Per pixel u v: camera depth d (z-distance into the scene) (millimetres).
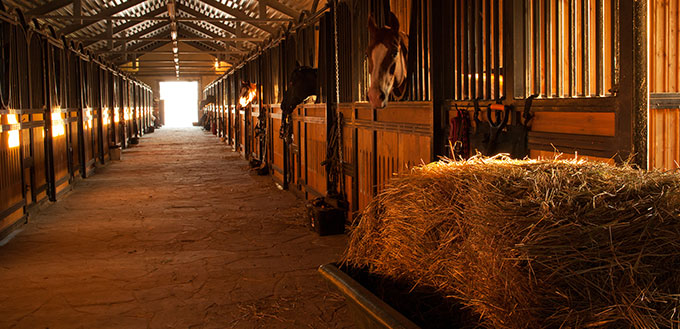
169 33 23016
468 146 3346
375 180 4902
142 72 29312
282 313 3348
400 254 2275
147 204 7160
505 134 2971
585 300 1354
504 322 1552
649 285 1309
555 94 2736
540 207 1560
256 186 8797
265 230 5562
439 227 2041
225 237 5281
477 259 1728
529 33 2852
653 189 1593
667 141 2654
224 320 3252
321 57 6504
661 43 2713
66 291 3760
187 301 3562
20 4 9031
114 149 13148
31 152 6605
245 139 13703
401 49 4199
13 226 5582
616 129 2213
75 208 6938
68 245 5031
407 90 4219
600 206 1513
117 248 4910
